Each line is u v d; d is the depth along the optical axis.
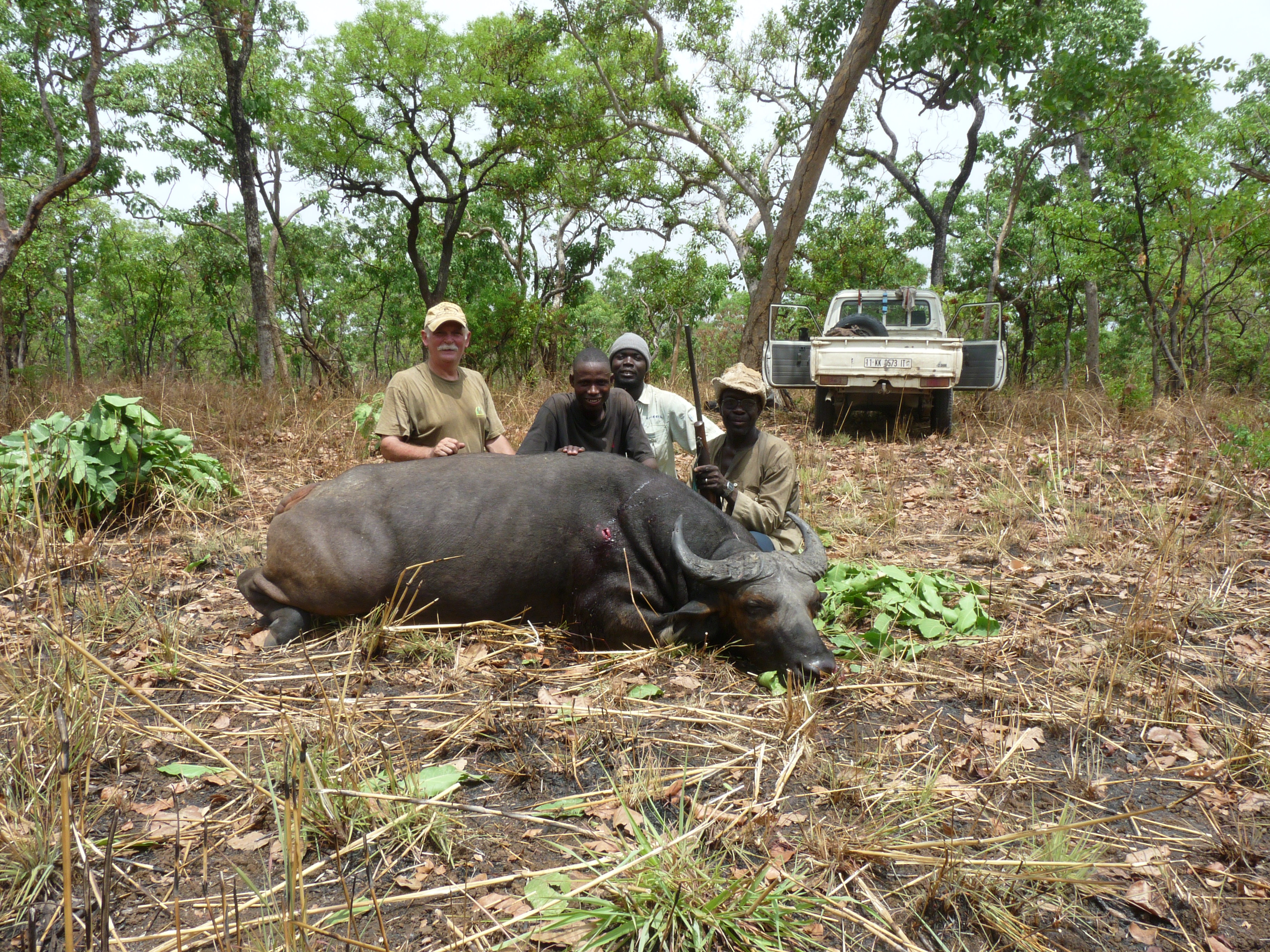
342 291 38.97
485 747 3.30
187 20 15.07
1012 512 7.00
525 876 2.53
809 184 13.86
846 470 9.51
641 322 34.50
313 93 23.12
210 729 3.33
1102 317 25.94
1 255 12.12
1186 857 2.75
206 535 6.02
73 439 6.19
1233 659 4.31
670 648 4.18
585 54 22.47
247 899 2.41
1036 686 3.97
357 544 4.21
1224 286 14.56
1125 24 18.64
